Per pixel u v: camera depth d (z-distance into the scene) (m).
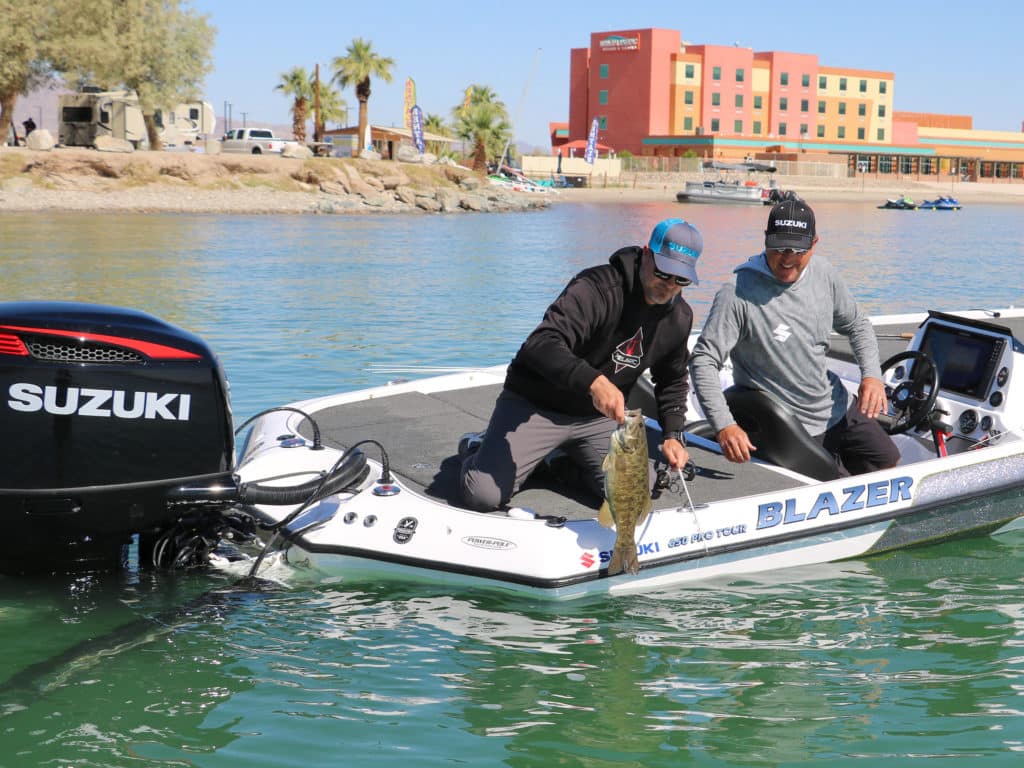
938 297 17.42
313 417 6.01
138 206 44.47
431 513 4.52
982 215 66.19
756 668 3.80
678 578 4.56
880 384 5.09
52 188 43.97
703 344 4.97
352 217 46.09
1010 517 5.51
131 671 3.64
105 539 4.20
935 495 5.18
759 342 5.09
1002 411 5.89
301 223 39.84
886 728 3.37
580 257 25.89
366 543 4.45
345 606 4.25
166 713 3.36
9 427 3.99
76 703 3.42
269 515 4.75
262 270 20.55
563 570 4.27
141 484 4.10
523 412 4.65
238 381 9.26
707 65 100.94
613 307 4.36
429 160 63.88
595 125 92.75
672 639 4.03
